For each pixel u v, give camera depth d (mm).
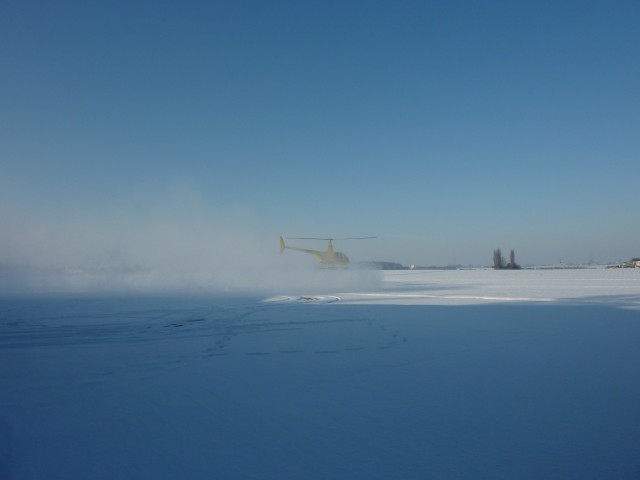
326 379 5969
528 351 7609
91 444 3930
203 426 4320
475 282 30328
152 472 3398
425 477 3273
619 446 3762
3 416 4656
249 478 3287
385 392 5348
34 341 8906
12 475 3373
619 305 14805
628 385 5535
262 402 5027
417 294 19938
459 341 8594
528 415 4512
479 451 3691
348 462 3520
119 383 5859
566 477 3258
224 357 7402
